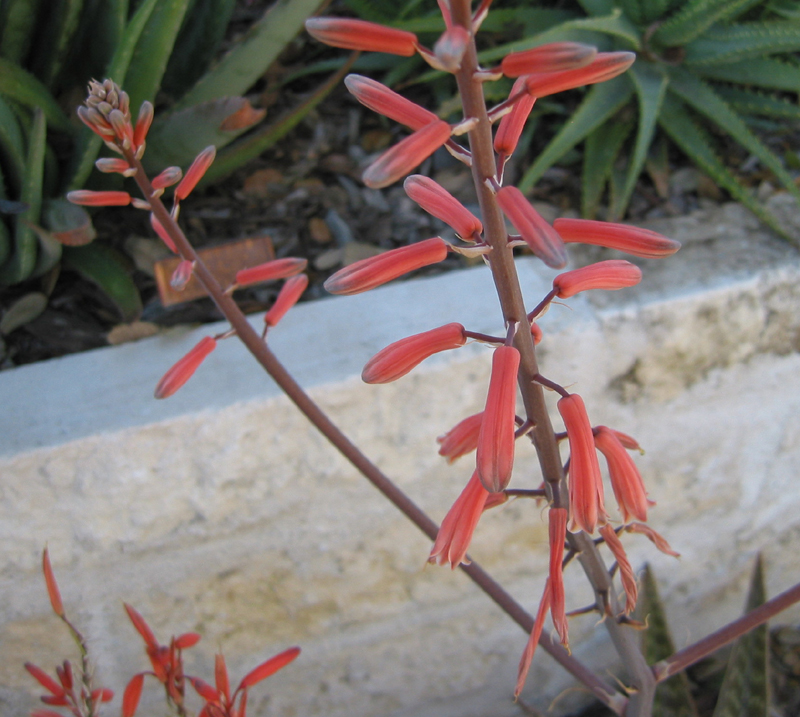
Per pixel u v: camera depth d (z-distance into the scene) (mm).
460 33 164
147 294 490
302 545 447
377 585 480
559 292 219
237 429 397
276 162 571
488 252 203
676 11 514
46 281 487
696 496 511
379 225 536
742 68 523
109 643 447
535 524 484
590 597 536
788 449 512
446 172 565
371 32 183
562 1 604
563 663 304
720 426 483
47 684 297
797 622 627
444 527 222
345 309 447
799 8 531
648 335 435
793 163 545
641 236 208
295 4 458
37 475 379
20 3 450
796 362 472
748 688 428
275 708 517
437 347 212
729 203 520
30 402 403
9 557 395
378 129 591
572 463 213
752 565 568
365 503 443
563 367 429
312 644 493
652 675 273
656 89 493
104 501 396
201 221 531
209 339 287
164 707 482
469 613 513
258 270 287
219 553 434
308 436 409
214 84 497
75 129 486
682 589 562
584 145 566
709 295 434
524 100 203
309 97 482
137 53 457
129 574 425
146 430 385
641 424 468
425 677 539
